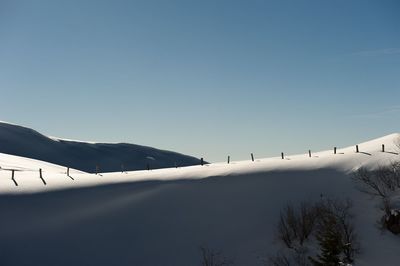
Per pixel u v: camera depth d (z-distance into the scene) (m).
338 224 38.91
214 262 38.78
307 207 43.22
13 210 47.25
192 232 43.81
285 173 52.94
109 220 46.56
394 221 38.00
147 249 42.00
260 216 44.56
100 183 56.06
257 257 38.44
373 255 35.75
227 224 44.34
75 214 47.62
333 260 33.75
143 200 50.38
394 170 45.94
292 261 36.97
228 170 56.97
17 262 39.97
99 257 41.12
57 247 42.16
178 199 50.19
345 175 49.81
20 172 64.38
